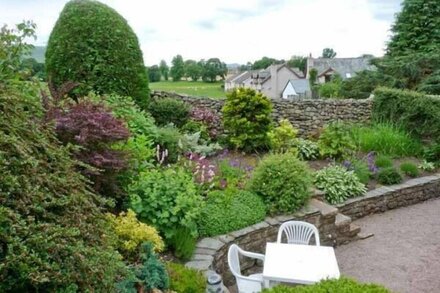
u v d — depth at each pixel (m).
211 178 5.27
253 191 5.30
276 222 4.89
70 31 7.11
